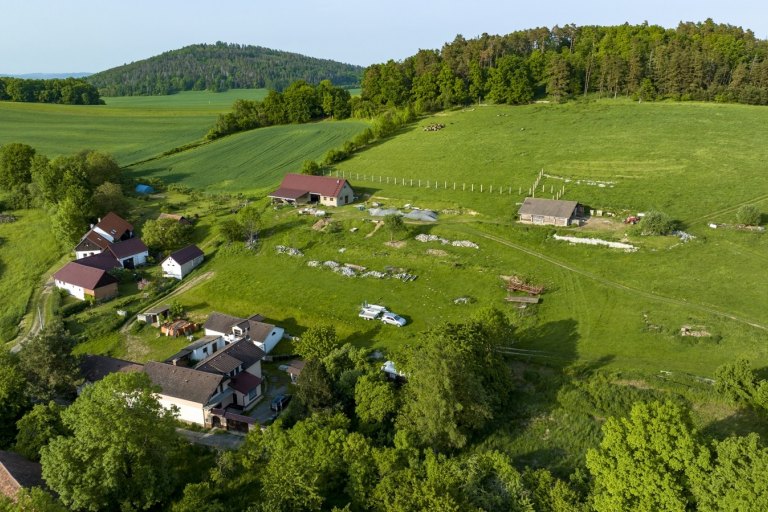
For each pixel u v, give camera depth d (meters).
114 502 49.66
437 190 129.38
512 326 71.69
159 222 119.00
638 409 43.88
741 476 37.59
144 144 199.50
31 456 55.50
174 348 82.00
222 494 51.41
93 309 95.94
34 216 136.50
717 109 162.12
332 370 65.00
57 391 67.38
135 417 50.34
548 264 90.00
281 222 118.00
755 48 189.25
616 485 41.88
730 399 54.66
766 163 121.19
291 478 47.47
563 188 121.19
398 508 42.66
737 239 89.81
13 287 108.19
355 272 94.62
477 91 198.88
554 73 188.75
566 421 57.03
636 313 74.31
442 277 90.31
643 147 138.62
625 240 93.50
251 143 192.88
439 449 54.22
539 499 44.66
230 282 98.06
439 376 53.09
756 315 70.44
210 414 63.72
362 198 130.12
